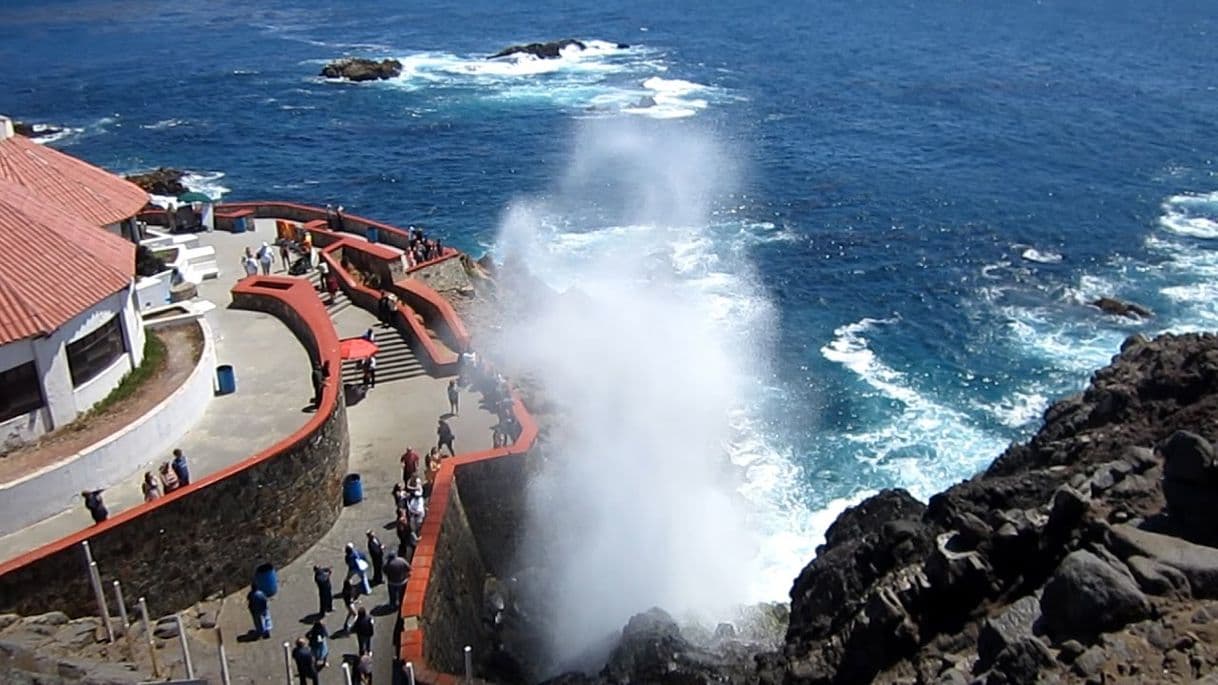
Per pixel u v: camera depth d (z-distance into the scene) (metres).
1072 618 20.34
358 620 27.09
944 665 22.86
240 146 100.00
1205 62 120.19
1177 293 61.75
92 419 33.34
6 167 40.41
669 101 110.94
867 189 82.31
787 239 72.75
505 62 132.38
